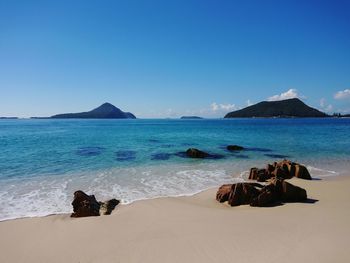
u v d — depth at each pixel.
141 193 15.41
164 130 80.50
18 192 15.34
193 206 12.78
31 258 8.15
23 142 42.84
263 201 12.63
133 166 23.45
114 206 13.02
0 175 19.67
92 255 8.14
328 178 19.45
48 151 32.25
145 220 10.82
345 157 29.05
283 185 13.41
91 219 11.05
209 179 18.95
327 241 8.38
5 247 8.86
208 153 31.53
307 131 70.50
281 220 10.45
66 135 59.00
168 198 14.23
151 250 8.25
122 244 8.73
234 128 88.75
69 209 12.68
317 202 13.08
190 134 62.62
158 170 21.84
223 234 9.19
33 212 12.26
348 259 7.28
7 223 10.80
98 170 21.64
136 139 49.31
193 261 7.50
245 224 10.09
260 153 31.83
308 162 26.31
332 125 104.62
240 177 19.64
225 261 7.41
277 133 63.84
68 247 8.72
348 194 14.61
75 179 18.56
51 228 10.28
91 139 48.88
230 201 12.94
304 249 7.90
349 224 9.86
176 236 9.15
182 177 19.47
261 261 7.32
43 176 19.42
